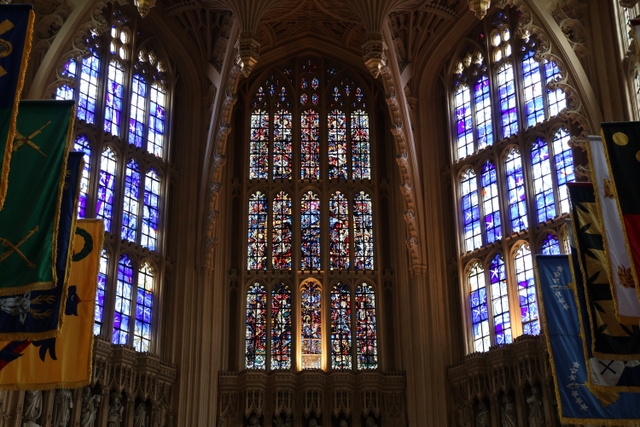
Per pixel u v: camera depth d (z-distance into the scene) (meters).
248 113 36.88
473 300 32.41
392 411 32.00
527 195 31.58
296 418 31.78
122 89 33.53
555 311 23.23
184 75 35.66
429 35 35.91
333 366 33.12
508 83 33.81
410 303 33.25
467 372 30.84
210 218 32.78
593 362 20.34
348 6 32.88
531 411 28.66
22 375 19.84
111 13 33.62
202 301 32.34
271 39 36.94
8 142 15.17
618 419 21.56
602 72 28.70
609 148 17.83
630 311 17.95
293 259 34.53
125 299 30.95
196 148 34.66
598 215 19.14
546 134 31.70
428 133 35.38
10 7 16.20
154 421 29.92
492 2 34.22
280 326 33.62
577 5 29.70
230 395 31.84
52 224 16.56
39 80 27.72
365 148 36.72
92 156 31.33
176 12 34.53
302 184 35.78
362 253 35.03
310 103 37.22
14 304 17.28
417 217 33.44
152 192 33.38
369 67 30.47
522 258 31.16
